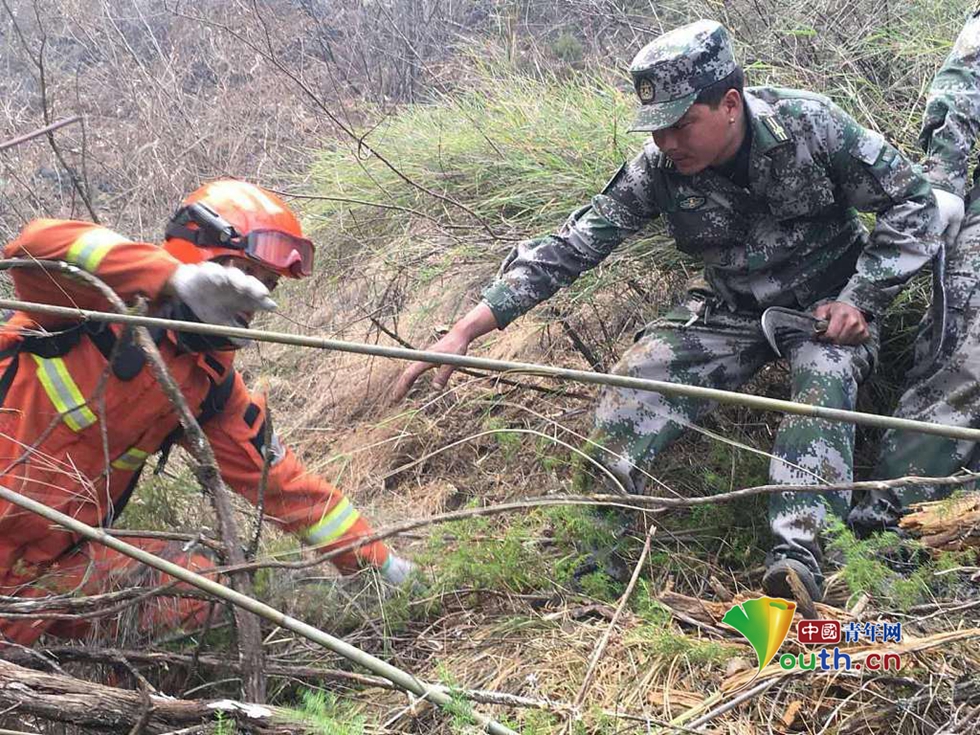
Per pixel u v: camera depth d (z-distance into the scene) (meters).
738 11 4.26
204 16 6.58
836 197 2.75
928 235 2.66
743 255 2.83
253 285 2.14
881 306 2.68
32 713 1.94
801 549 2.49
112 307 2.31
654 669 2.25
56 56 6.48
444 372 2.84
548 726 2.06
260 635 2.22
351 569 2.62
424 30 6.29
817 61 3.96
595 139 3.86
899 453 2.71
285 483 2.60
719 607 2.43
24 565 2.42
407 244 3.91
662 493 2.98
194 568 2.49
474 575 2.59
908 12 3.95
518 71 5.23
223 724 1.99
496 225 3.88
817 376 2.64
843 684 2.12
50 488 2.38
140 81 5.87
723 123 2.63
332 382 3.86
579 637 2.40
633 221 2.89
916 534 2.54
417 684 2.01
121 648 2.44
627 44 5.20
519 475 3.26
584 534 2.66
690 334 2.89
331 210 4.23
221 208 2.40
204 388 2.47
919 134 3.26
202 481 2.40
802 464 2.57
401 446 3.52
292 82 5.93
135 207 4.91
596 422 2.83
